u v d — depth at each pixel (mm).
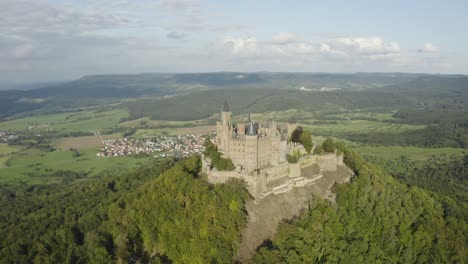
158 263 140250
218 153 189000
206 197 158875
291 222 162250
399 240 178500
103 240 155250
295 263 135500
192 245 143750
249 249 146875
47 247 162375
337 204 182625
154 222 158625
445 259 173875
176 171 189500
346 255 154875
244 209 158500
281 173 186125
